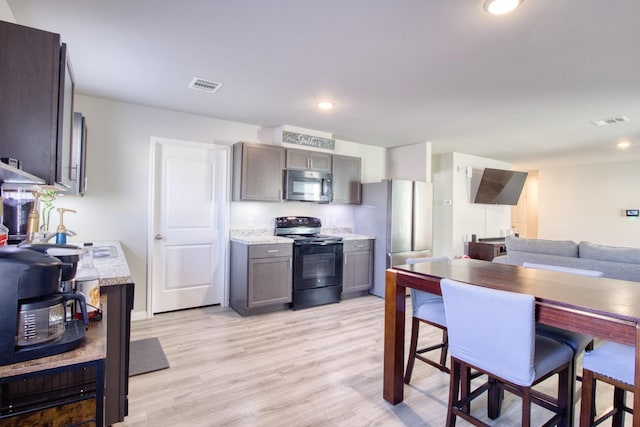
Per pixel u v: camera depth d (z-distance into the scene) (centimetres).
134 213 364
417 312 235
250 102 346
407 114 376
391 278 217
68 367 103
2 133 136
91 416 112
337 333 336
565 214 755
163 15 193
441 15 188
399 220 477
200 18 195
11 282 98
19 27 139
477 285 174
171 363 267
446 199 611
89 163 341
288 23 199
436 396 226
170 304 395
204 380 242
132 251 364
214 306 420
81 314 125
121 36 217
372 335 332
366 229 509
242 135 429
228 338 319
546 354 160
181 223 399
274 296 395
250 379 245
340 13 188
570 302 143
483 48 225
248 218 437
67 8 185
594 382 154
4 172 103
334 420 199
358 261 475
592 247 356
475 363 166
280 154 426
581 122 399
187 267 404
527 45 220
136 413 202
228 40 221
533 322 144
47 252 125
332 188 473
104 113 347
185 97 335
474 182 623
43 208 281
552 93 306
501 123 408
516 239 422
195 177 407
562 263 371
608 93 305
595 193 714
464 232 617
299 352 291
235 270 407
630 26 195
